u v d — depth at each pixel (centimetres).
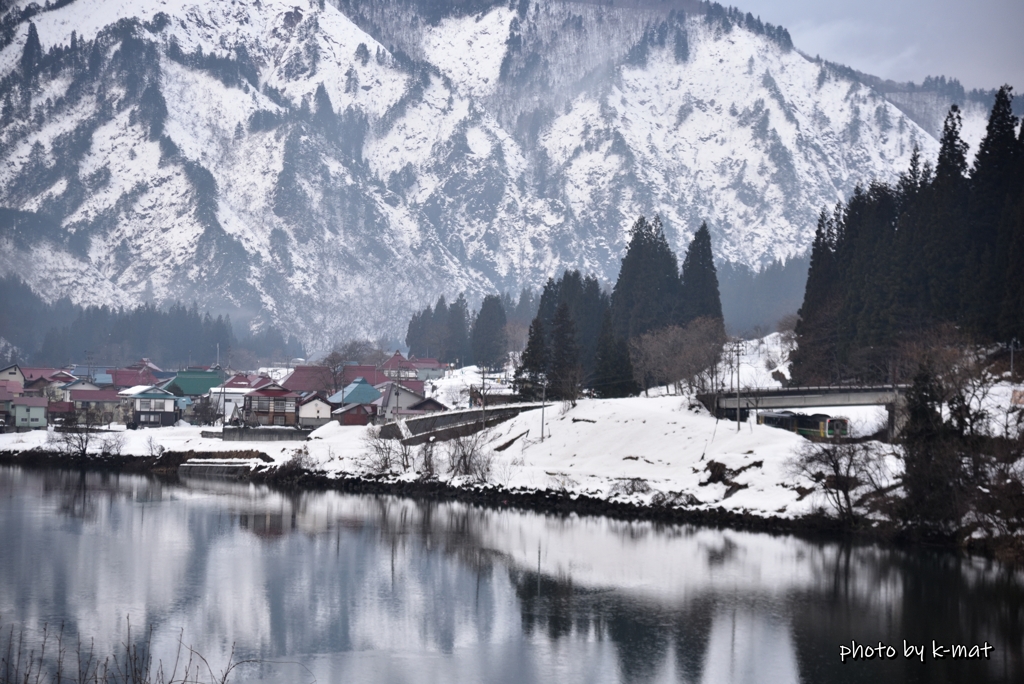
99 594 8056
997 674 6519
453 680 6328
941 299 14175
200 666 6481
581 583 8662
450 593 8312
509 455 14162
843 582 8638
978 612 7769
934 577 8738
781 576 8850
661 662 6681
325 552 9781
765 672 6519
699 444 12875
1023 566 9025
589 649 6944
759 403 13625
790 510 10875
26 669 6241
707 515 11300
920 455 10000
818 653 6881
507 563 9356
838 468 10669
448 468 13925
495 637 7162
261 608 7794
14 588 8156
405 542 10294
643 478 12469
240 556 9544
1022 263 13038
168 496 13225
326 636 7144
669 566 9244
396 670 6494
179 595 8100
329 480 14238
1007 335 12950
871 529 10256
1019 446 9762
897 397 12219
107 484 14338
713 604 7988
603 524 11362
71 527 10769
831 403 13162
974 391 10400
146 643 6894
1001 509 9462
